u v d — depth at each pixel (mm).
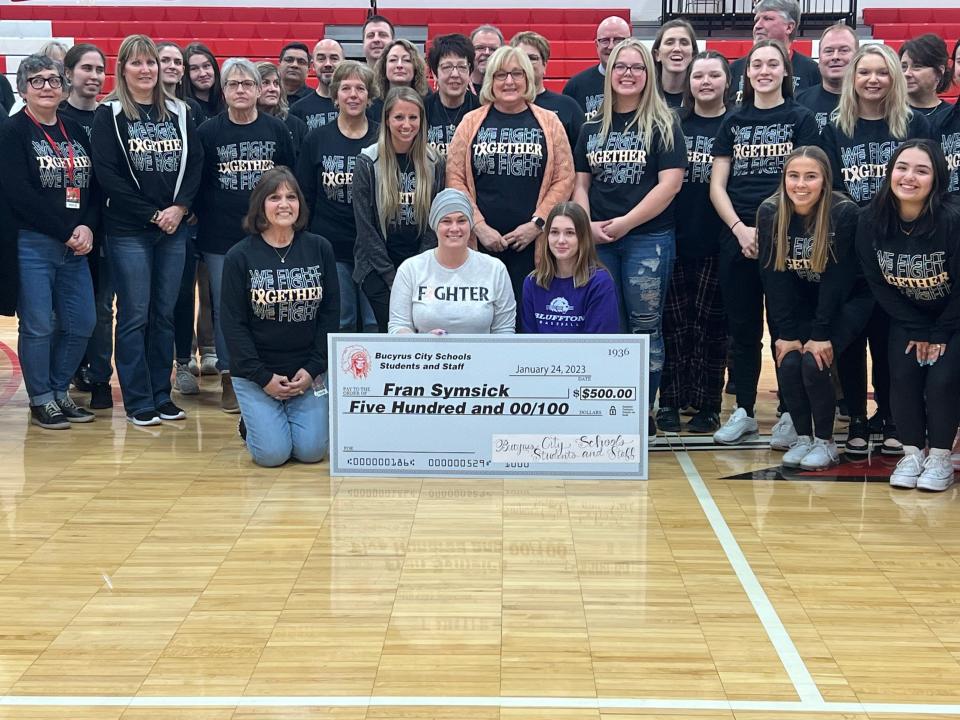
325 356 4211
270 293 4070
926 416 4020
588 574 3082
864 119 4266
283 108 5664
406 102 4207
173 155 4629
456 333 4152
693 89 4605
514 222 4406
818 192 3949
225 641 2643
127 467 4176
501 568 3125
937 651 2600
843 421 5059
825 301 4066
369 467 4094
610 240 4402
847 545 3330
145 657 2559
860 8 13031
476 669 2494
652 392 4617
